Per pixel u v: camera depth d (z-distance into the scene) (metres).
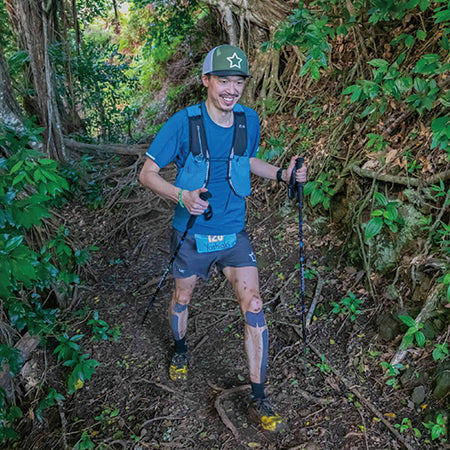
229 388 2.88
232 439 2.56
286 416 2.66
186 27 8.09
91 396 3.03
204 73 2.21
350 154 3.92
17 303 3.25
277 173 2.63
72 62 6.47
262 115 5.32
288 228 4.10
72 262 4.12
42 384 3.21
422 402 2.56
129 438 2.69
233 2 5.48
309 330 3.22
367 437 2.47
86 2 7.39
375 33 4.33
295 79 5.29
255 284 2.50
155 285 3.98
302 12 3.56
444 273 2.86
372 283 3.30
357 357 2.95
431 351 2.70
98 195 5.11
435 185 3.14
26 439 2.93
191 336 3.36
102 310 3.74
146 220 4.82
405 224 3.21
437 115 3.40
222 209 2.44
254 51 5.68
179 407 2.81
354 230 3.55
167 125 2.31
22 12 4.91
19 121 4.04
